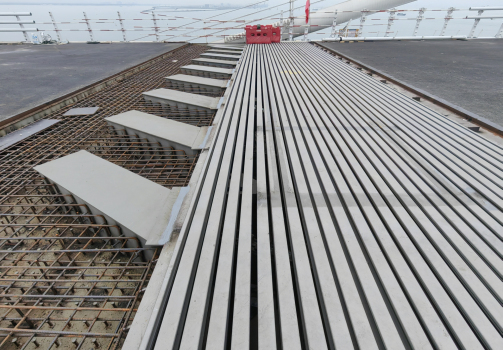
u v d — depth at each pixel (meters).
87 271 2.56
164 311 1.49
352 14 15.75
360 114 4.03
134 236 2.41
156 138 4.10
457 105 5.07
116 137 4.48
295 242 1.83
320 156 2.85
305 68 7.35
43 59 9.99
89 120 5.09
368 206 2.14
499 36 14.68
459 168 2.64
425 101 5.40
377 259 1.69
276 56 9.36
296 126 3.60
